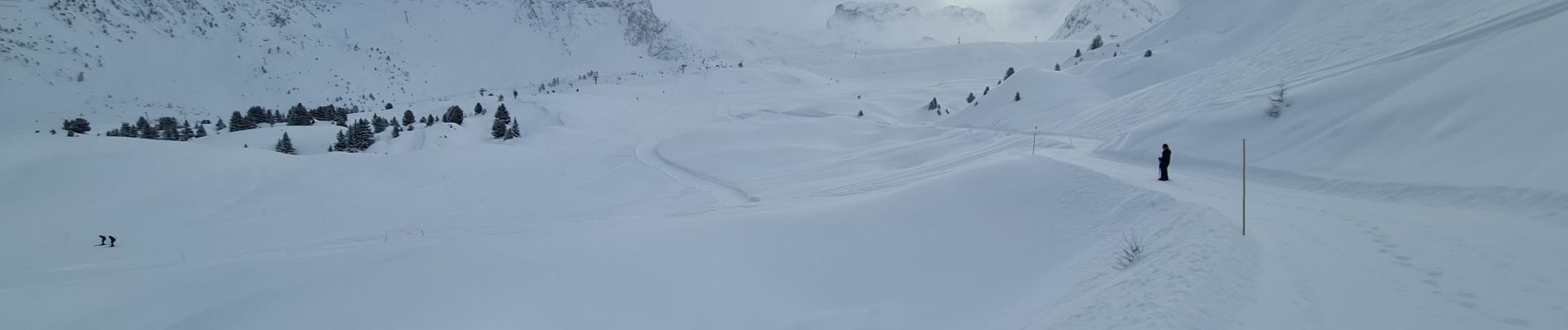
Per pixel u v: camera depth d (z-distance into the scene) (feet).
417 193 133.69
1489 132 40.45
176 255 87.25
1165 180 48.60
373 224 105.70
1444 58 57.21
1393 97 53.62
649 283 39.22
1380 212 33.88
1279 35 138.41
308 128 264.93
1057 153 87.81
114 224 109.70
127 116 512.63
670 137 217.36
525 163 171.63
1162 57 204.74
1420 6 96.68
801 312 36.22
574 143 237.86
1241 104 71.10
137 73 586.45
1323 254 25.91
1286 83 76.59
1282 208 35.42
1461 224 29.89
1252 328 19.12
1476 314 19.03
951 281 38.19
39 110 484.74
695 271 41.45
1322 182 46.65
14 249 92.53
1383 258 24.95
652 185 136.36
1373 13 107.76
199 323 38.58
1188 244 28.30
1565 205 29.81
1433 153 42.50
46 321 46.62
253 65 652.07
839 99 359.05
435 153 174.19
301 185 138.62
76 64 556.10
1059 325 24.23
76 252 90.22
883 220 51.01
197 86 602.03
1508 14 63.98
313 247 85.10
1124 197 41.78
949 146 130.00
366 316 35.68
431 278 40.19
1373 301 20.58
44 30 568.41
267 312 37.93
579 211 106.83
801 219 53.31
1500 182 35.09
